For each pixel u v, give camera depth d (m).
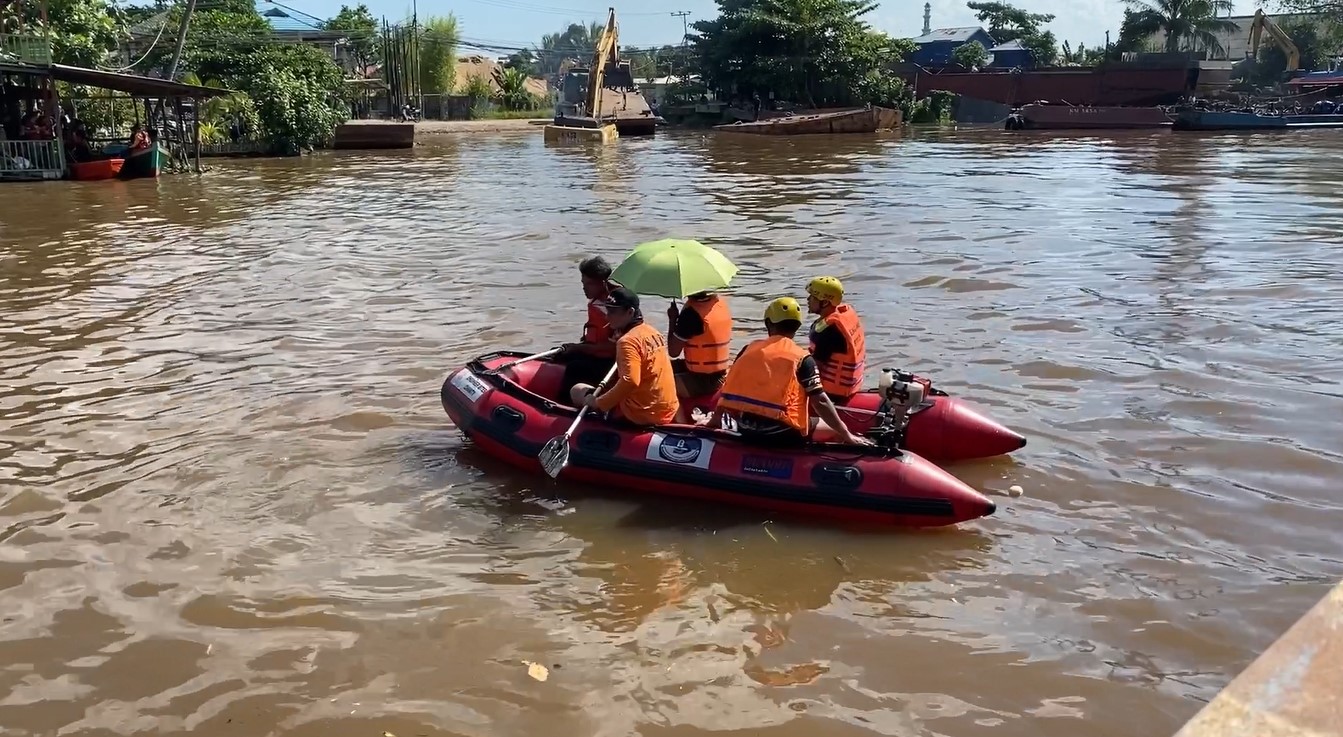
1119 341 8.95
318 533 5.52
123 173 25.47
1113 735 3.83
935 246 14.06
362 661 4.32
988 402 7.42
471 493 6.03
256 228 16.59
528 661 4.32
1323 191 20.23
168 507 5.82
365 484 6.15
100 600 4.81
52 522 5.62
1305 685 1.38
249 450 6.68
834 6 53.62
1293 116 43.62
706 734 3.85
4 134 24.69
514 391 6.54
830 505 5.59
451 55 66.81
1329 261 12.45
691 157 32.66
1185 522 5.53
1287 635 1.49
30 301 11.05
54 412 7.42
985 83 54.06
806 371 5.68
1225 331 9.20
